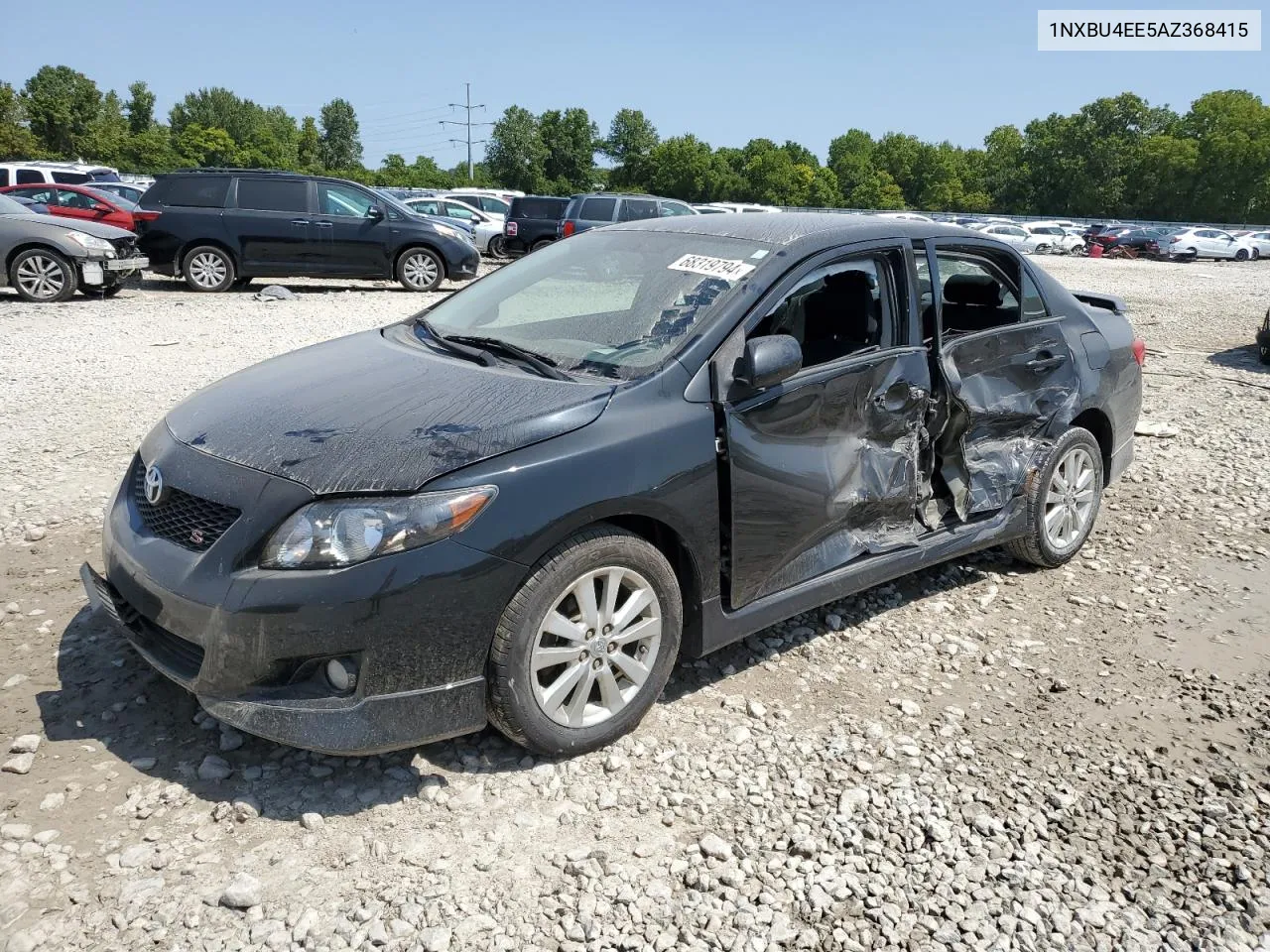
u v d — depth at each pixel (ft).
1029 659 13.08
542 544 9.29
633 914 8.21
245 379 11.84
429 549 8.80
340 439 9.55
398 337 13.01
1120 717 11.75
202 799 9.32
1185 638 13.85
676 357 10.75
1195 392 30.42
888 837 9.39
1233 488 20.67
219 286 48.16
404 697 8.98
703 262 12.22
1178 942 8.27
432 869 8.59
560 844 9.02
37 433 21.07
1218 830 9.76
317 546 8.74
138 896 8.07
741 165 386.32
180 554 9.39
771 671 12.37
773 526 11.28
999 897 8.68
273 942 7.68
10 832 8.69
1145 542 17.47
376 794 9.51
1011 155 362.74
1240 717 11.85
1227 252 131.44
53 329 34.32
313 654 8.70
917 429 13.05
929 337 13.33
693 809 9.63
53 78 349.82
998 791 10.19
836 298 12.46
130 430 21.61
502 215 88.53
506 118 356.38
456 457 9.16
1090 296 18.49
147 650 9.73
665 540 10.78
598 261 13.17
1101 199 308.19
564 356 11.32
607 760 10.26
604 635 10.05
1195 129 303.89
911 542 13.16
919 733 11.20
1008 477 14.56
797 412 11.41
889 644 13.32
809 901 8.52
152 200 47.26
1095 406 15.93
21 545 15.02
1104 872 9.11
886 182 379.35
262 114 446.60
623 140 371.76
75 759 9.82
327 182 49.08
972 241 14.23
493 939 7.88
